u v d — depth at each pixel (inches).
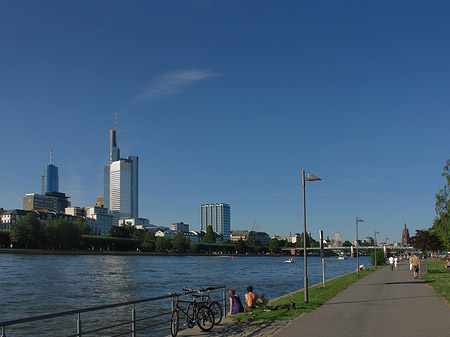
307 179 1071.6
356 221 2219.5
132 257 6914.4
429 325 717.9
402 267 3152.1
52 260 4815.5
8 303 1647.4
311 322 748.0
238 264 5851.4
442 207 2102.6
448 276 1903.3
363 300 1085.1
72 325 1173.1
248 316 811.4
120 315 1328.7
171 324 648.4
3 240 6707.7
